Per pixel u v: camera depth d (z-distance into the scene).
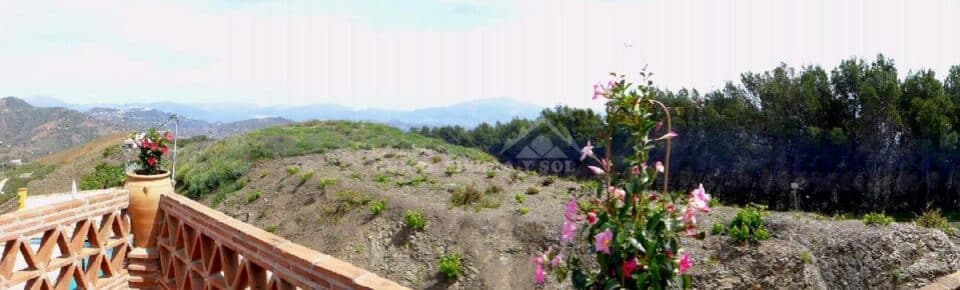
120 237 4.35
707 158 29.42
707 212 2.16
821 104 27.47
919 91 26.31
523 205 17.61
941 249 13.37
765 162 28.39
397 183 20.52
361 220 17.69
